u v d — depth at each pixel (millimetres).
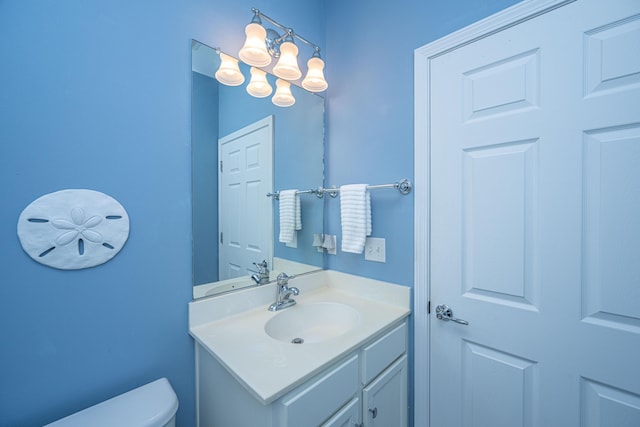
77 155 837
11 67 740
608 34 833
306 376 783
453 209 1148
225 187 1192
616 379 835
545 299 950
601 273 856
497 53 1028
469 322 1116
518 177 994
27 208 761
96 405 840
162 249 1011
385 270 1370
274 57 1326
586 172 875
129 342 938
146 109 969
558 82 912
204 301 1101
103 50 880
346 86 1531
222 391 923
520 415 1003
